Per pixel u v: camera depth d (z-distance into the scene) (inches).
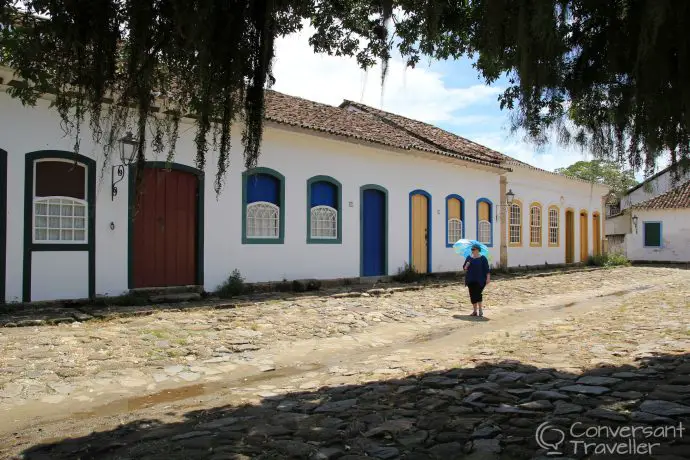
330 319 399.5
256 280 514.9
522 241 904.9
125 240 426.9
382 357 295.7
